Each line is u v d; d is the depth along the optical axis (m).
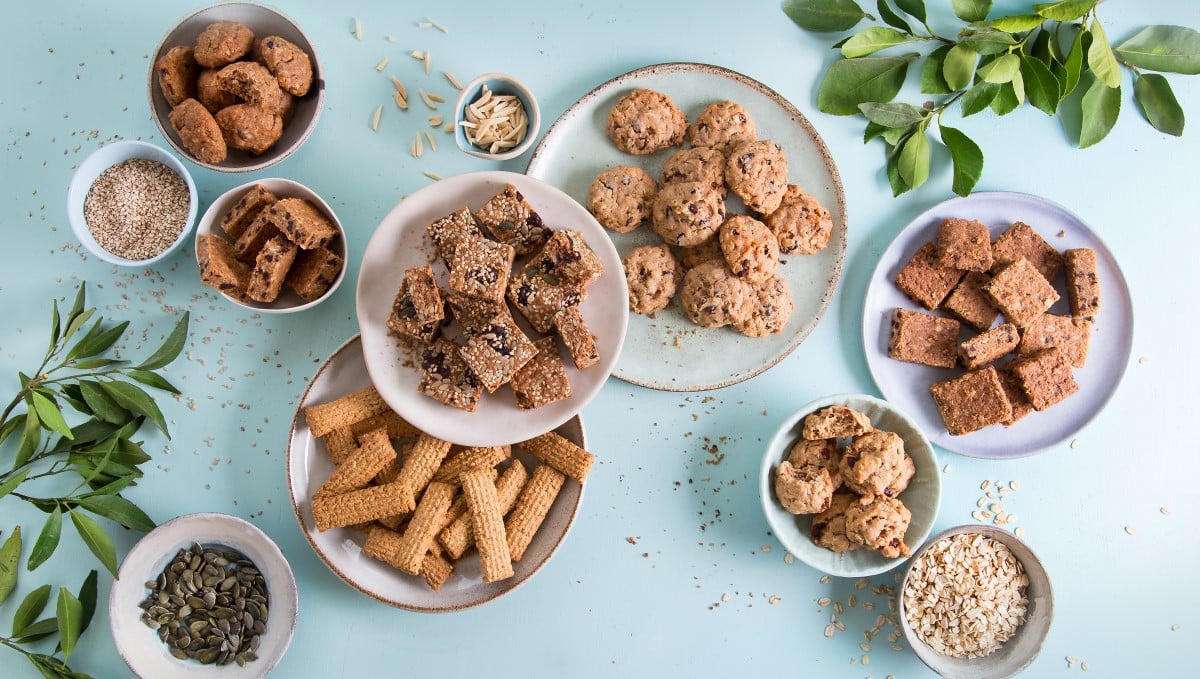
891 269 0.95
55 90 0.92
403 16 0.93
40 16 0.92
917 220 0.94
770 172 0.90
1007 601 0.93
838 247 0.93
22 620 0.88
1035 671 0.97
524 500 0.90
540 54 0.93
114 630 0.87
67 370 0.92
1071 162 0.96
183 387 0.92
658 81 0.92
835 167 0.92
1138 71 0.96
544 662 0.94
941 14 0.95
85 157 0.92
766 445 0.94
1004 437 0.95
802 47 0.94
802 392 0.95
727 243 0.90
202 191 0.92
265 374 0.92
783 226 0.92
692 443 0.95
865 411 0.92
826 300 0.93
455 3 0.93
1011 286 0.93
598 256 0.87
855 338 0.96
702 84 0.92
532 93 0.93
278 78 0.87
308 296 0.88
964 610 0.92
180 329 0.90
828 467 0.92
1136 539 0.97
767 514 0.90
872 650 0.96
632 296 0.92
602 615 0.94
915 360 0.94
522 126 0.90
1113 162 0.97
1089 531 0.97
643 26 0.94
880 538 0.89
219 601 0.89
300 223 0.84
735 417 0.95
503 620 0.94
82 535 0.85
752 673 0.95
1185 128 0.97
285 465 0.92
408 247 0.88
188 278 0.92
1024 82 0.93
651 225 0.93
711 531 0.95
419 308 0.85
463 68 0.93
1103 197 0.97
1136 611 0.97
